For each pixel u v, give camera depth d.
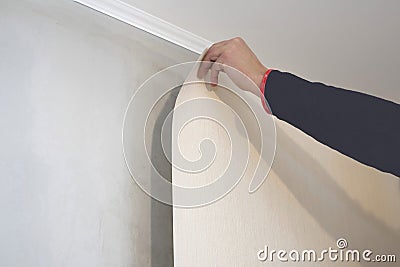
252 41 1.85
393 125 1.03
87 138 1.47
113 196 1.46
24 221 1.28
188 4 1.70
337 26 1.81
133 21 1.71
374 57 1.96
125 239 1.44
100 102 1.54
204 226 1.41
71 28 1.56
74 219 1.36
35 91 1.42
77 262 1.33
